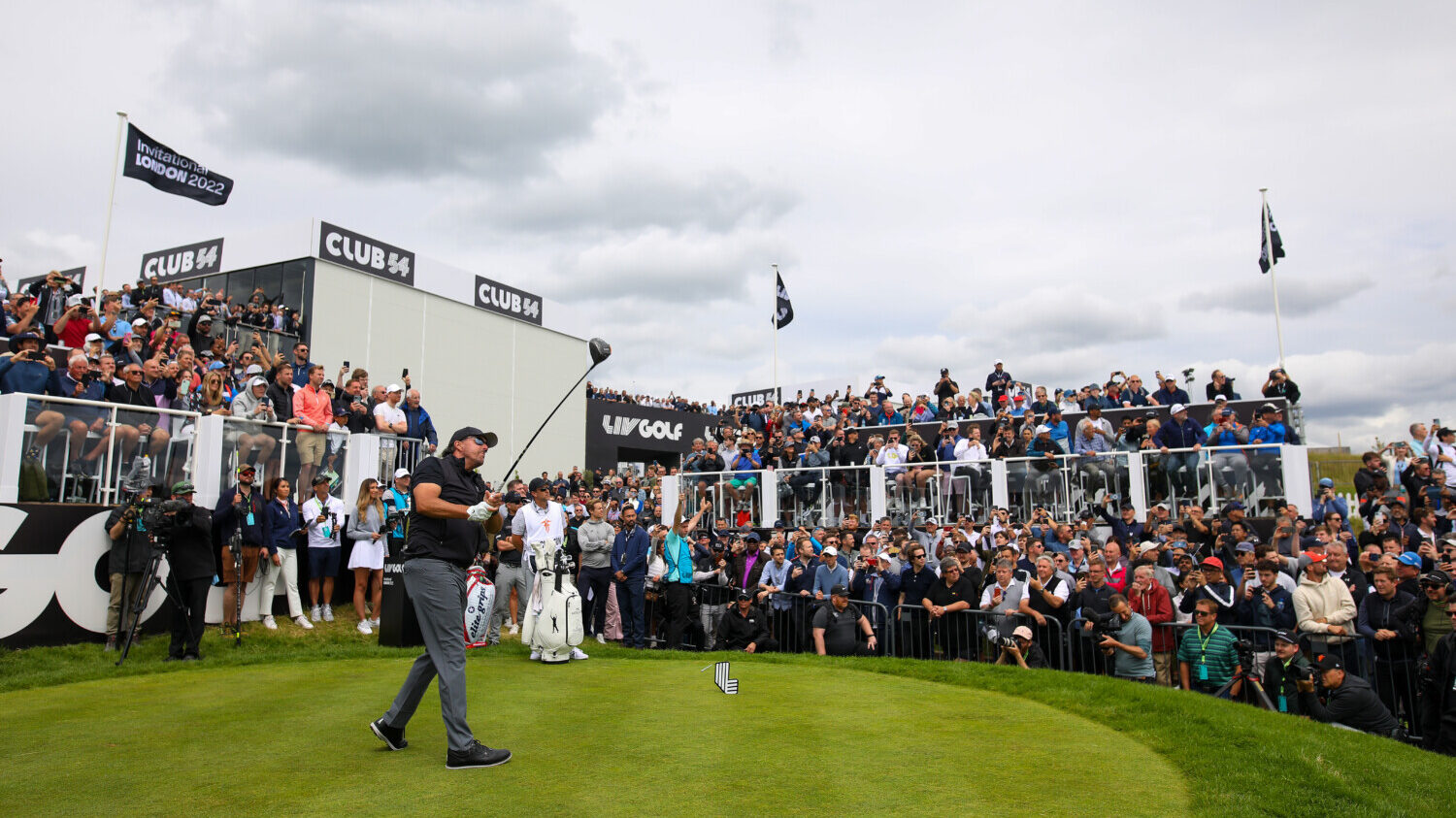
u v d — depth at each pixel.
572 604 9.47
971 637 10.62
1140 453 14.83
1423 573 8.91
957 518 16.00
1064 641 9.99
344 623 12.44
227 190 17.23
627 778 4.85
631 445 38.72
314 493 12.74
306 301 24.80
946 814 4.43
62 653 9.66
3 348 12.76
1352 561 12.38
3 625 9.71
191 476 11.53
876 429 20.48
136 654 9.92
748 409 27.75
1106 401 19.33
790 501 17.55
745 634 11.68
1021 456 15.79
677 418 40.59
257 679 8.00
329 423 13.59
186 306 19.84
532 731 5.93
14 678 8.05
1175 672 9.56
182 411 11.45
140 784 4.61
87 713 6.39
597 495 17.27
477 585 8.34
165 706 6.64
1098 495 15.05
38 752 5.26
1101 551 11.09
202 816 4.14
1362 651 8.95
